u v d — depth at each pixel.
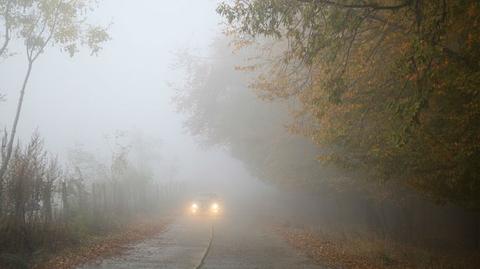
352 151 15.80
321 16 11.51
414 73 10.62
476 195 14.33
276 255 16.02
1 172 14.34
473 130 11.40
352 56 13.05
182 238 20.44
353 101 14.07
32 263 12.14
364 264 14.51
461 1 9.71
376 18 11.84
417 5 10.13
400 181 16.19
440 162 13.05
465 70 10.51
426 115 12.40
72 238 15.55
